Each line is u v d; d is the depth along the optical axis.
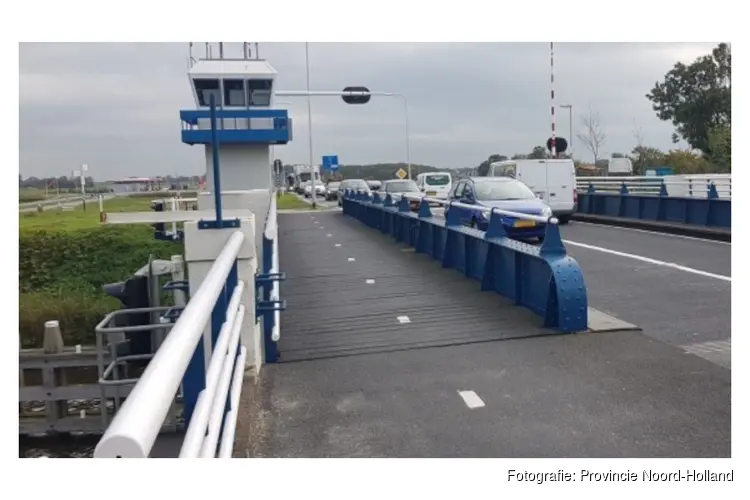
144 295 13.73
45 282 29.16
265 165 25.75
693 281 11.12
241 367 4.56
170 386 2.03
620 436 4.86
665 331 7.90
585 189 27.16
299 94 26.59
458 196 18.89
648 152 47.12
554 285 7.73
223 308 4.41
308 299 10.06
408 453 4.67
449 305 9.18
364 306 9.38
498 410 5.42
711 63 43.50
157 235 15.19
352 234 21.22
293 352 7.18
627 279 11.59
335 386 6.09
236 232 5.81
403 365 6.64
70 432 13.71
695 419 5.14
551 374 6.21
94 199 44.34
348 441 4.90
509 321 8.14
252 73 25.22
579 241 17.78
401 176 46.88
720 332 7.79
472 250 11.20
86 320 17.97
